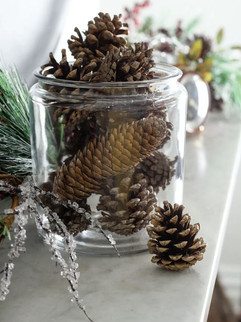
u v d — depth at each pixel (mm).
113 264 633
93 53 631
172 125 645
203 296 582
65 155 620
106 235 604
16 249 536
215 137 1053
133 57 610
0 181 648
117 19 639
